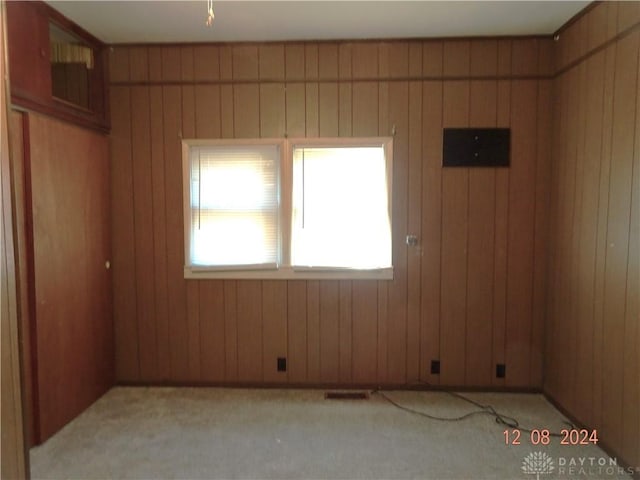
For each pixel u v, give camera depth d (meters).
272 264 3.44
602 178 2.59
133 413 3.07
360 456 2.52
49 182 2.73
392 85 3.32
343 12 2.83
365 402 3.25
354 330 3.46
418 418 3.00
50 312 2.75
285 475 2.34
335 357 3.48
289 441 2.69
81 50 3.16
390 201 3.37
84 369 3.12
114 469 2.40
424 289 3.41
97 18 2.90
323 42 3.32
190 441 2.69
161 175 3.45
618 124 2.43
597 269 2.64
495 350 3.42
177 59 3.39
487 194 3.35
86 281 3.15
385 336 3.46
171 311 3.52
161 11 2.81
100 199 3.33
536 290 3.38
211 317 3.51
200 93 3.40
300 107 3.36
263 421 2.95
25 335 2.58
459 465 2.43
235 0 2.65
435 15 2.89
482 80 3.29
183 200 3.45
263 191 3.43
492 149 3.31
